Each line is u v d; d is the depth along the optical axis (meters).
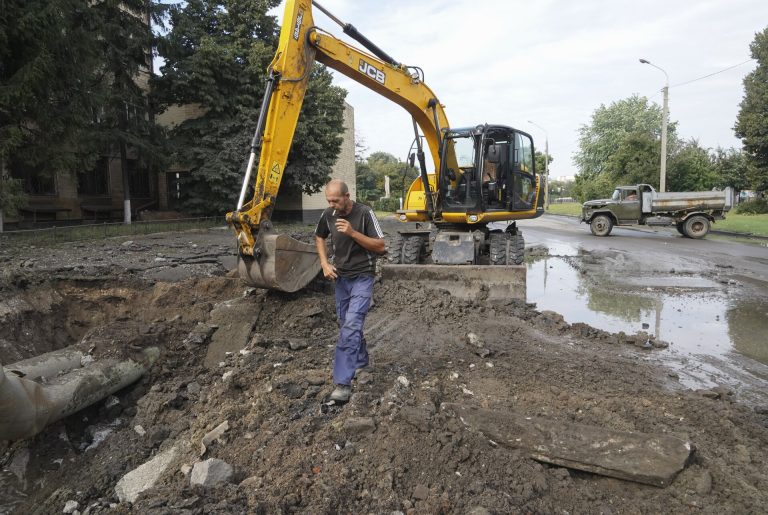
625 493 3.12
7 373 3.67
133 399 4.66
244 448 3.53
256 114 20.45
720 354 5.86
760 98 33.88
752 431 3.89
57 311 6.45
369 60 8.02
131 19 17.98
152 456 3.79
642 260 13.20
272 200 6.57
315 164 22.23
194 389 4.67
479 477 3.10
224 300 7.11
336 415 3.87
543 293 9.36
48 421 3.79
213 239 15.55
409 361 5.24
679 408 4.25
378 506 2.89
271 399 4.16
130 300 7.00
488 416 3.69
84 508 3.30
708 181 31.66
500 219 9.80
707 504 2.97
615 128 49.50
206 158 19.91
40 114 11.92
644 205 19.70
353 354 4.14
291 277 6.50
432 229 12.11
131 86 18.28
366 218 4.28
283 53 6.57
